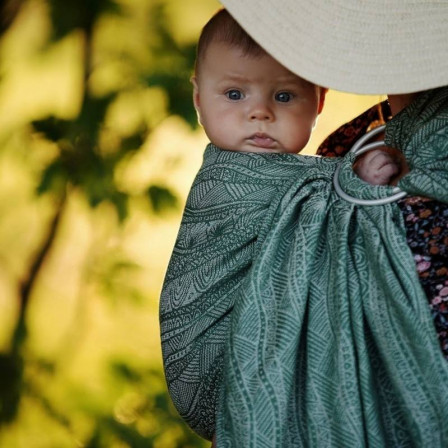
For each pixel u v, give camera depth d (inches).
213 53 108.6
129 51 218.5
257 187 102.1
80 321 225.5
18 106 235.9
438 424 86.7
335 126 162.6
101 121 211.3
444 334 88.4
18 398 217.2
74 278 239.1
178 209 212.2
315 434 90.0
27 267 229.1
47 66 236.1
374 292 90.9
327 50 92.0
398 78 91.3
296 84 108.0
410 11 92.0
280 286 94.6
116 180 211.0
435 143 93.7
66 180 210.8
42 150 212.1
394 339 88.7
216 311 100.9
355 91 91.3
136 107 212.2
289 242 96.9
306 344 92.4
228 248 100.9
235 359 92.5
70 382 220.2
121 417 217.2
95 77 215.9
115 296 222.7
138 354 226.1
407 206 93.7
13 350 222.2
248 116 107.6
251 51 106.3
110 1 217.8
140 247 241.4
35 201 219.0
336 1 92.6
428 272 90.5
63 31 219.0
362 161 102.0
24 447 214.8
